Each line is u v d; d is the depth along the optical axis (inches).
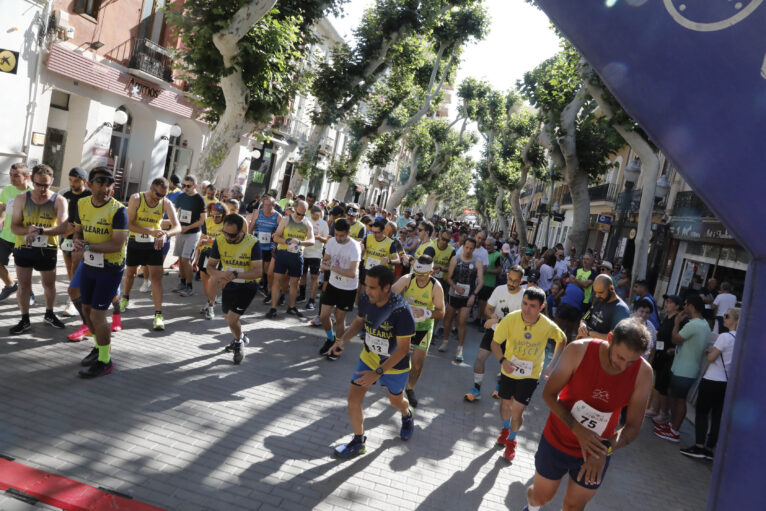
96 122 661.9
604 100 513.0
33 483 130.8
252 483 149.3
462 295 340.8
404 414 197.3
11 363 198.4
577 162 707.4
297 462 165.8
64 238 257.8
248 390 215.9
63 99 636.1
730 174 67.1
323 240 388.2
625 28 69.7
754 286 67.2
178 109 810.8
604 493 188.5
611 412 123.6
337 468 166.7
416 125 1316.4
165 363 229.0
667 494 196.7
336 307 279.0
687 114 68.2
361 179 1977.1
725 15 66.6
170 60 762.2
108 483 137.2
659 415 278.4
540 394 299.6
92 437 157.8
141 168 786.2
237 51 478.6
